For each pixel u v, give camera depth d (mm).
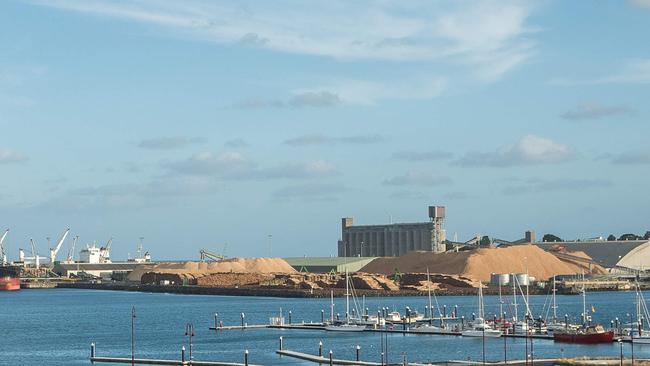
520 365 174500
